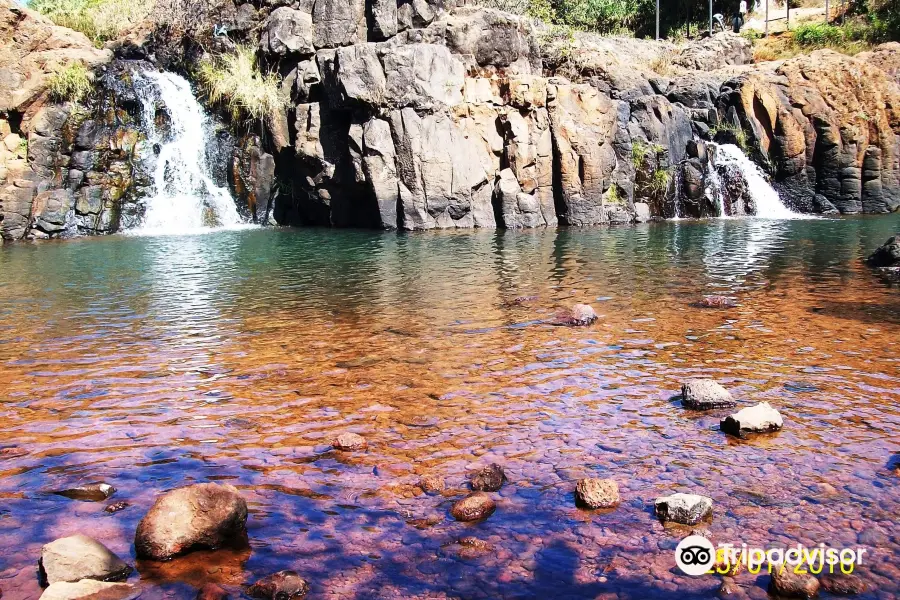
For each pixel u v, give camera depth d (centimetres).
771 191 2558
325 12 2309
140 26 2523
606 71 2586
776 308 1006
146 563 409
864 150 2539
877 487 479
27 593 379
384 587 385
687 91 2614
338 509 467
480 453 547
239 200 2333
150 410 649
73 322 994
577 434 579
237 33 2447
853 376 702
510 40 2314
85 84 2189
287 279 1323
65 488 498
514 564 404
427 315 1009
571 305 1055
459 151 2166
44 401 675
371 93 2109
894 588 375
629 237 1877
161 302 1127
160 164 2266
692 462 524
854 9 3516
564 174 2220
